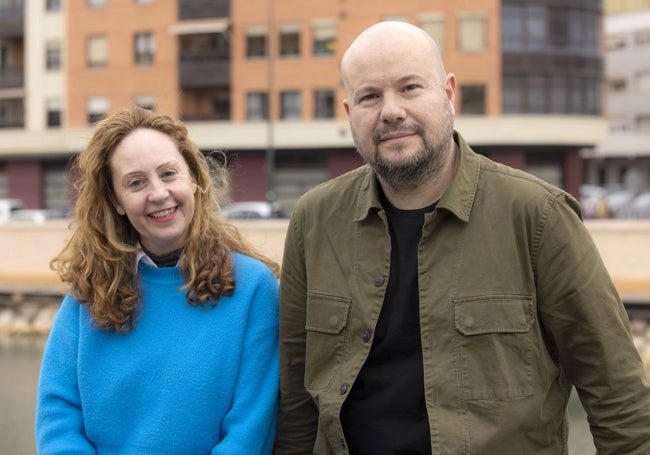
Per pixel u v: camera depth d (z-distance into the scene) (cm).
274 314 262
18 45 3612
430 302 226
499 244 225
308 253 250
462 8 3062
